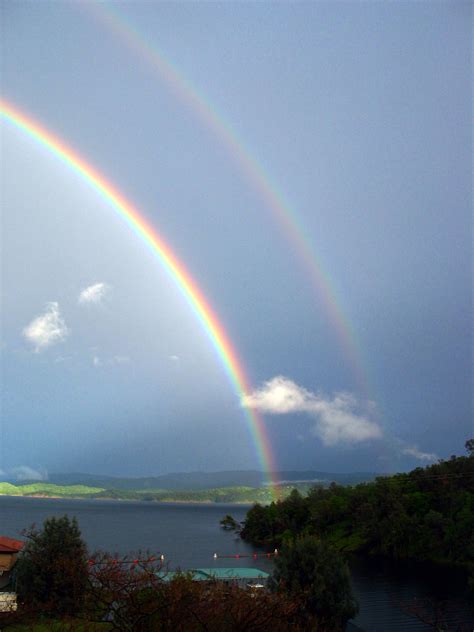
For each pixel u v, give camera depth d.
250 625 15.45
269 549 134.75
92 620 15.42
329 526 137.00
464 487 120.19
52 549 33.69
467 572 94.88
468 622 57.44
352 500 131.38
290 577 42.56
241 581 44.66
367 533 117.50
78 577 16.81
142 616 14.41
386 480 128.38
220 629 14.96
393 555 110.88
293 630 16.77
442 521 107.69
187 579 16.72
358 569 98.50
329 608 41.94
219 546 142.12
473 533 101.31
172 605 14.57
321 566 43.19
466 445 129.25
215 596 16.06
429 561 105.62
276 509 157.75
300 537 47.59
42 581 28.55
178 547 138.00
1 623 17.42
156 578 15.49
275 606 16.48
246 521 167.75
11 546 51.94
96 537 164.00
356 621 57.75
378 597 72.94
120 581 15.23
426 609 60.03
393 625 56.25
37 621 17.64
